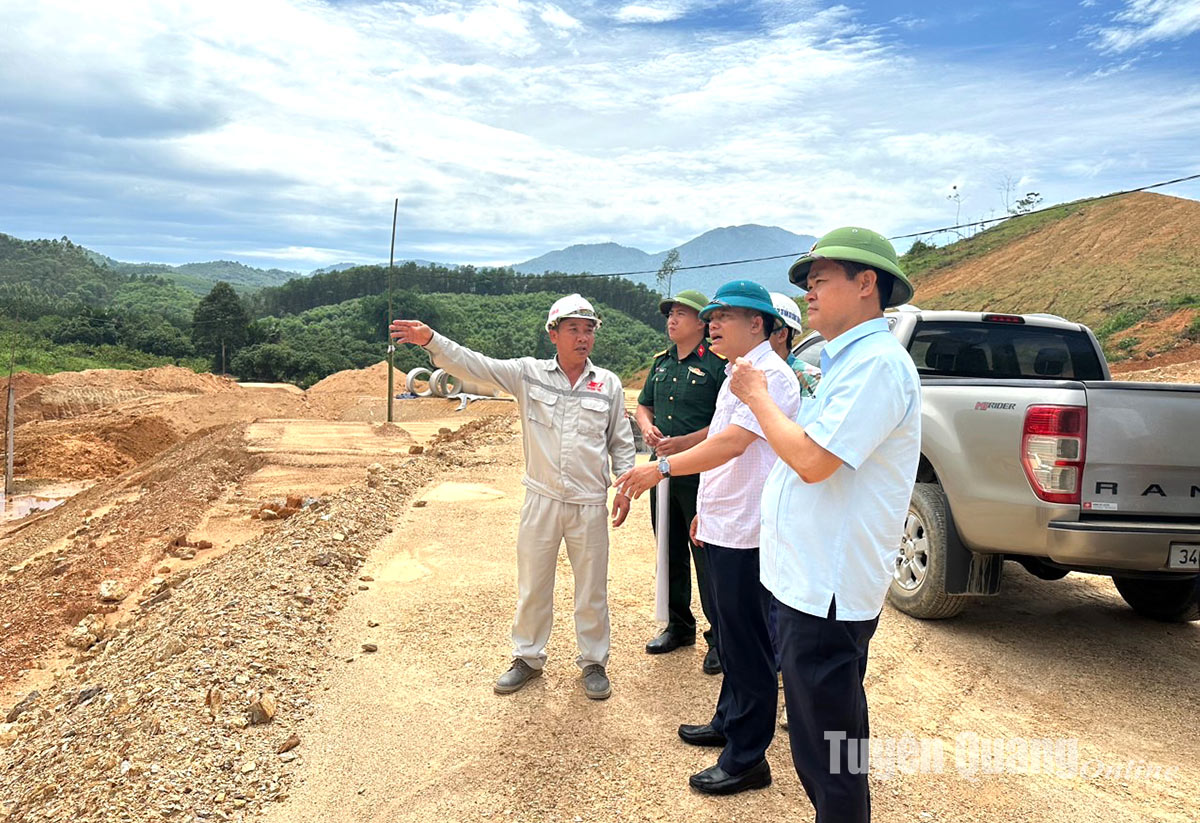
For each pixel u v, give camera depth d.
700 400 4.04
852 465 2.05
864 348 2.16
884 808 2.94
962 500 4.44
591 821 2.87
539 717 3.65
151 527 10.39
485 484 9.12
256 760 3.29
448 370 3.78
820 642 2.19
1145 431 3.97
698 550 3.94
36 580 9.36
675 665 4.21
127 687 4.07
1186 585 4.70
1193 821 2.89
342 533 6.57
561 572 5.86
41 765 3.61
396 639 4.59
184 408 29.81
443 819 2.89
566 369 3.93
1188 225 46.72
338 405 33.19
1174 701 3.86
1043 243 55.78
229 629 4.44
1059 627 4.84
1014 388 4.27
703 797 3.01
